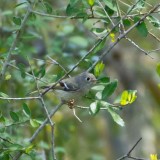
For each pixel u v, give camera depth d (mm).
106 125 19516
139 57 20203
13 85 14430
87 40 15930
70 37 16109
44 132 15211
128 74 20047
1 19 15461
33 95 14750
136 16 10375
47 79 11789
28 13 11352
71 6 10695
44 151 13602
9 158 10633
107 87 9891
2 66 11688
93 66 10789
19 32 11492
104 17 10641
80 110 17062
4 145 10750
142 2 10328
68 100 11695
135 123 19875
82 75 11641
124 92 9945
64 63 14547
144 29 10211
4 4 15742
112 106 9875
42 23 14797
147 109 20219
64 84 11609
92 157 17062
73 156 17984
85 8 10875
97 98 9961
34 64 14680
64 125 16453
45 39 15969
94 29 10773
